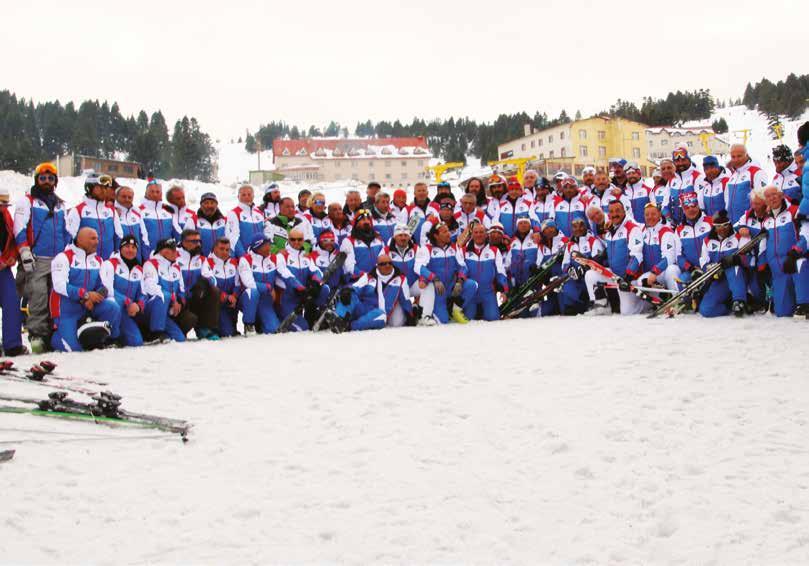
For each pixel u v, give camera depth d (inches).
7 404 184.4
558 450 152.4
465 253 375.2
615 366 217.9
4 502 127.1
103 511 125.6
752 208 323.9
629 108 3939.5
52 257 297.3
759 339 249.0
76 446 156.9
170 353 260.1
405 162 3065.9
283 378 215.5
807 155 293.3
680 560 107.4
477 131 4916.3
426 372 218.7
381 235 386.9
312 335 320.2
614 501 128.0
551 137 2367.1
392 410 182.2
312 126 6530.5
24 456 149.3
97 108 4579.2
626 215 374.3
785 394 183.2
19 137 3671.3
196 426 171.5
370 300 351.6
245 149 5693.9
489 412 178.4
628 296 360.5
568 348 248.1
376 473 142.9
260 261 350.0
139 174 1764.3
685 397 184.4
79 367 234.7
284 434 166.6
